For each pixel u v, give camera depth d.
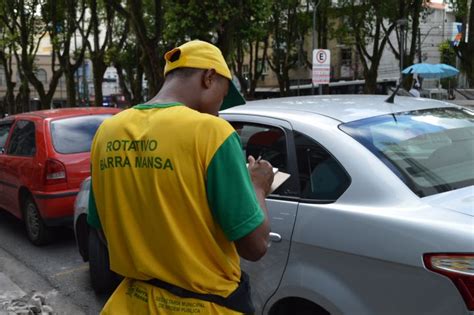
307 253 2.60
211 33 12.45
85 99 42.50
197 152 1.59
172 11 12.28
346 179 2.58
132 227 1.68
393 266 2.25
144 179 1.63
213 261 1.65
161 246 1.62
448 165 2.69
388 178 2.47
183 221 1.60
